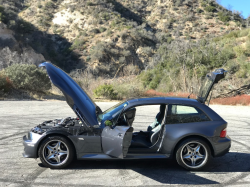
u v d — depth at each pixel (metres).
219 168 5.23
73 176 4.67
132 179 4.57
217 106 18.02
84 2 85.44
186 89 24.12
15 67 20.83
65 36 73.44
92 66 60.81
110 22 77.38
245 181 4.55
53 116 11.95
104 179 4.55
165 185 4.32
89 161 5.55
